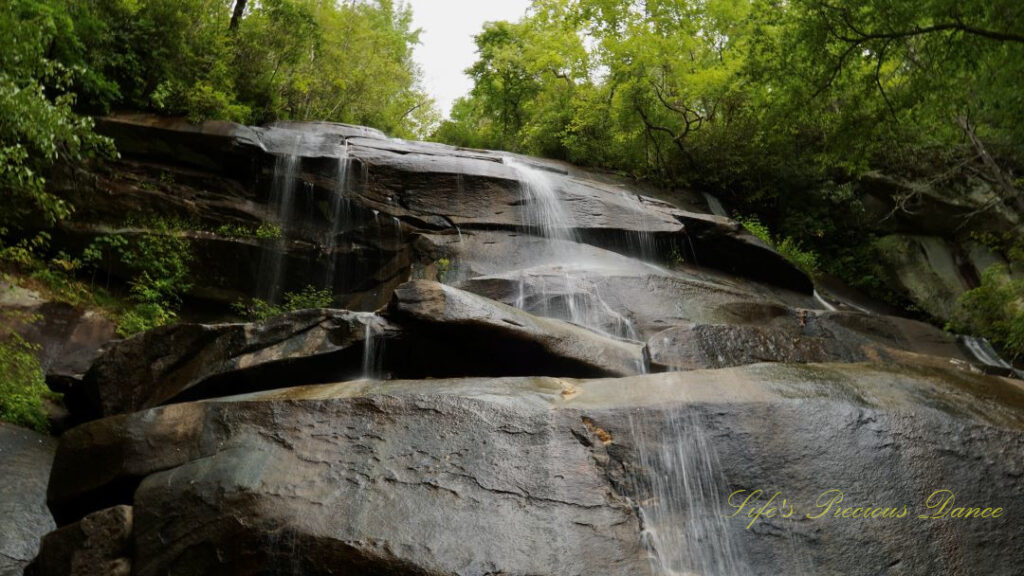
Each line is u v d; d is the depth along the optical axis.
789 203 18.98
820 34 12.50
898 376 6.27
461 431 5.51
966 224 17.75
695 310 10.49
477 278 10.37
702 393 5.84
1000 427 5.28
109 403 8.28
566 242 12.96
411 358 7.93
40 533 7.12
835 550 4.74
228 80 16.06
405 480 5.21
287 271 13.57
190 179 13.59
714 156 18.34
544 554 4.70
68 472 6.13
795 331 10.73
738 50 19.09
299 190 13.83
